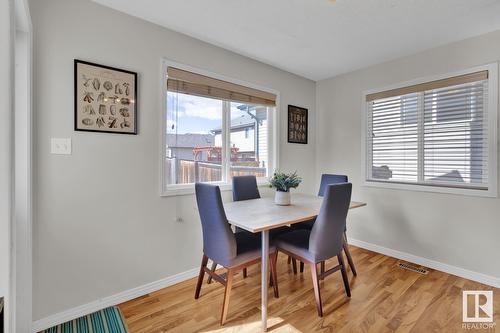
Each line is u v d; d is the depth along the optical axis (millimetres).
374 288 2174
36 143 1622
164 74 2191
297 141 3455
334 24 2139
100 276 1891
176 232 2289
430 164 2660
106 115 1893
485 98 2293
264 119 3189
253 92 2904
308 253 1859
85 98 1802
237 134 2891
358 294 2076
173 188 2299
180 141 2395
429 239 2617
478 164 2355
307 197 2686
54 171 1692
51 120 1674
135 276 2059
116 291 1962
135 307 1911
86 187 1820
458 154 2473
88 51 1814
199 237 2438
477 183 2361
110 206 1929
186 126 2439
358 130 3229
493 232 2234
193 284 2270
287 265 2662
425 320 1747
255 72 2928
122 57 1970
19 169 1512
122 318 1776
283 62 2992
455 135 2488
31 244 1586
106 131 1893
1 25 821
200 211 1875
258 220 1749
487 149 2277
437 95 2604
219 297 2049
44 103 1646
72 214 1768
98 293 1882
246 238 2100
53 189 1691
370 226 3109
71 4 1744
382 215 2992
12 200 902
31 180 1572
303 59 2895
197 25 2166
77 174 1781
